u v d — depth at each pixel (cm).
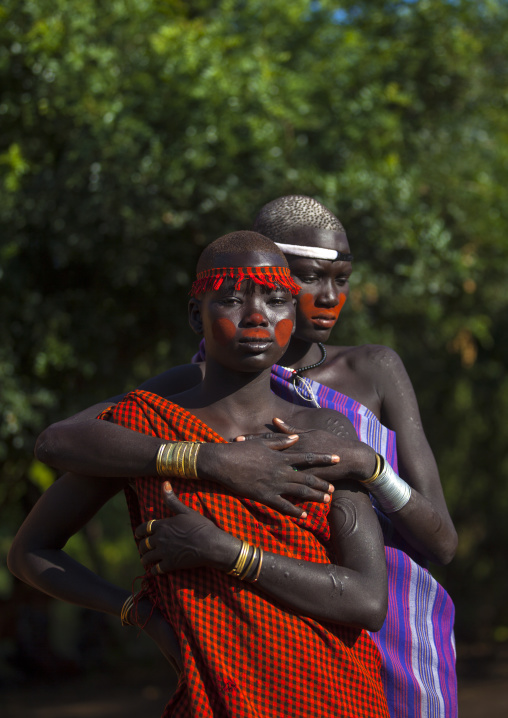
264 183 1723
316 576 463
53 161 1720
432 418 3086
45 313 1736
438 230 1861
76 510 541
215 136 1641
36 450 532
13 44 1628
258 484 473
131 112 1645
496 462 3484
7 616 2969
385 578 486
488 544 3891
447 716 576
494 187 2100
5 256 1642
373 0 2125
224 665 460
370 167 1828
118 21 1706
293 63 1938
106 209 1606
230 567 457
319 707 461
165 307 1856
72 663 3103
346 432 529
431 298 2031
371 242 1844
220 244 509
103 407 580
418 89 2117
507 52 2225
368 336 1931
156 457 477
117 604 523
